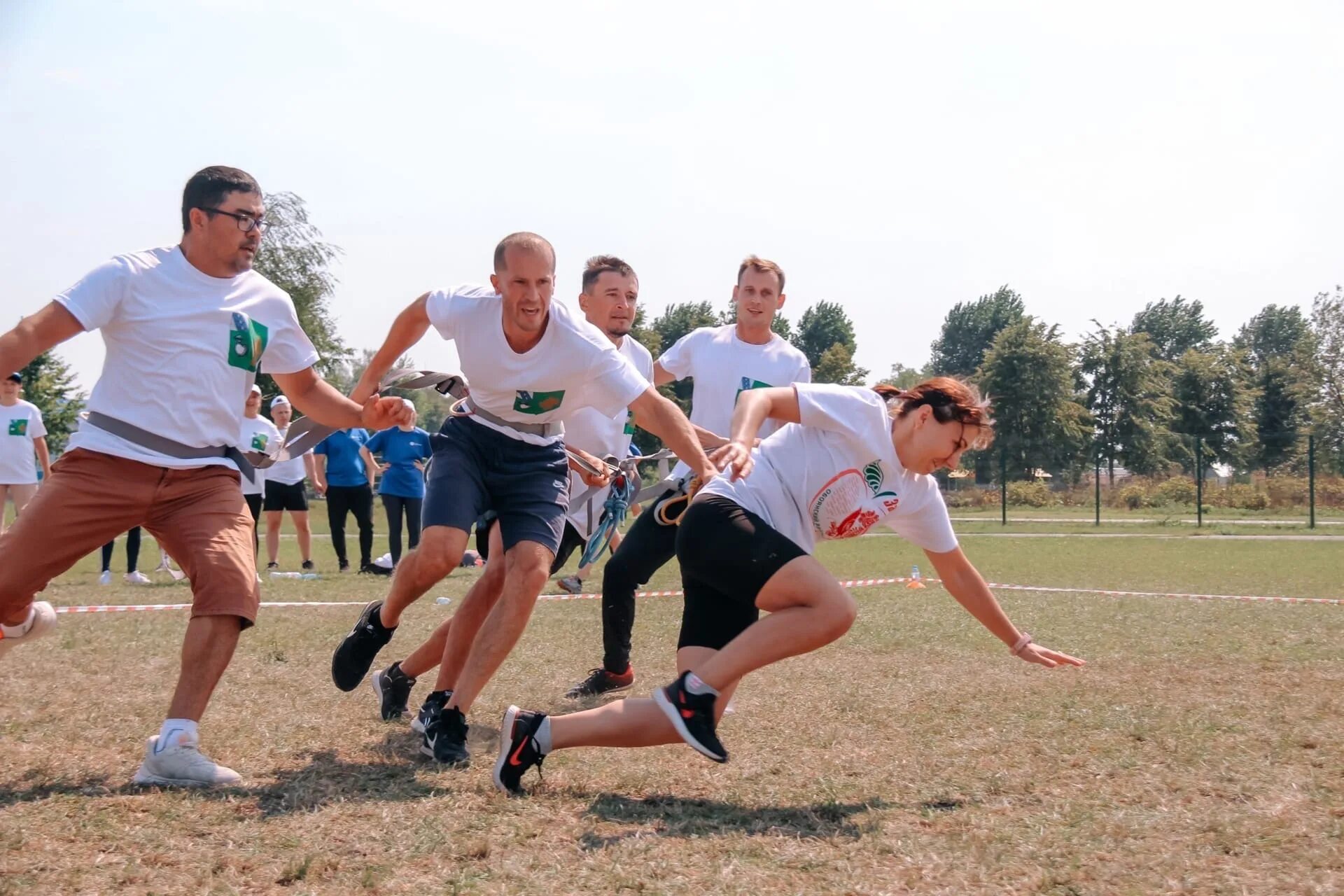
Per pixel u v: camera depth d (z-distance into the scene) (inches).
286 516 1428.4
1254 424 2263.8
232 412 138.6
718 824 113.3
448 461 151.8
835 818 116.0
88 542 132.4
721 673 119.1
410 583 149.3
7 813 110.9
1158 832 108.5
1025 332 2130.9
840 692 188.4
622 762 139.9
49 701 171.6
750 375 205.3
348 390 1812.3
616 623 194.7
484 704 183.6
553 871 97.7
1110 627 270.2
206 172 135.3
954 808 119.0
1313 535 878.4
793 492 129.4
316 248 1545.3
